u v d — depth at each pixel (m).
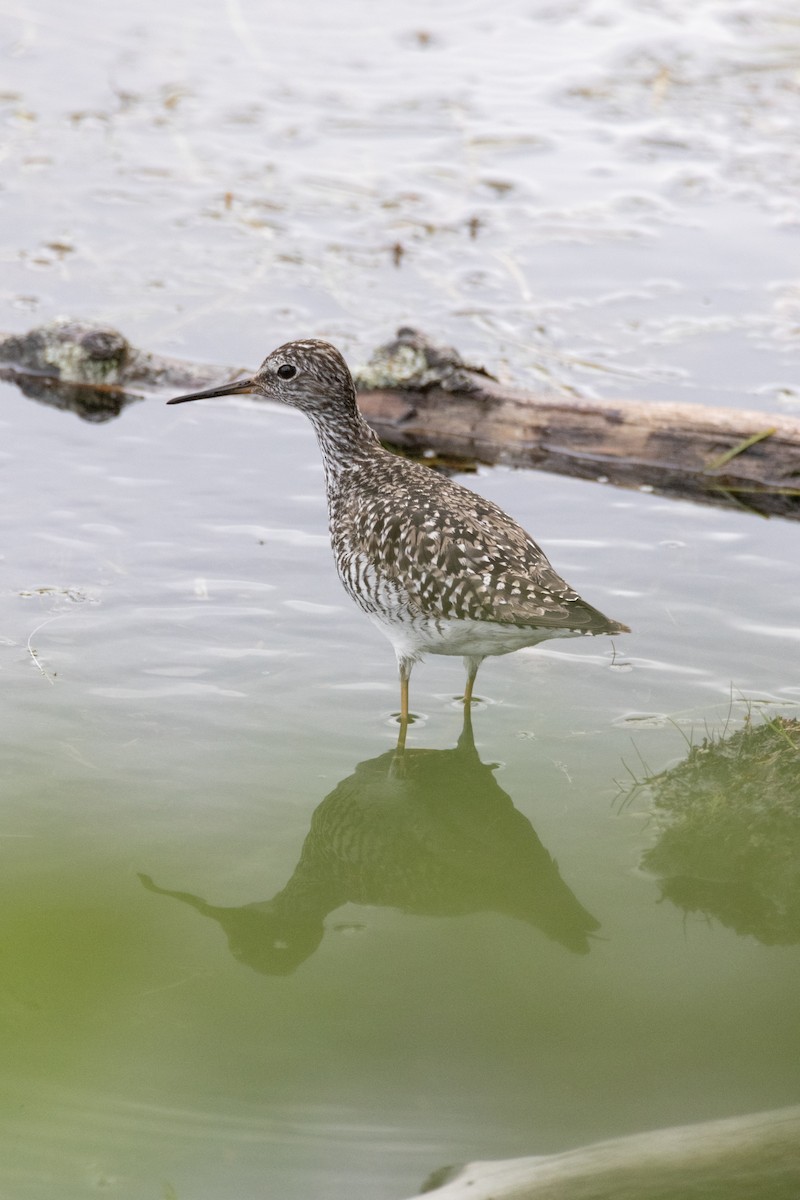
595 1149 7.38
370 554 11.01
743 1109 7.68
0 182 20.61
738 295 18.36
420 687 11.91
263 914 9.24
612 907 9.41
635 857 9.88
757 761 10.70
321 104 22.88
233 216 20.20
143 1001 8.46
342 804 10.33
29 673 11.49
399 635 11.14
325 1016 8.41
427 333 17.06
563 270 19.05
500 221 20.14
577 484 15.32
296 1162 7.30
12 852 9.59
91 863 9.56
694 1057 8.09
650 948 9.05
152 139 21.91
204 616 12.40
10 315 17.64
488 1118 7.62
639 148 21.75
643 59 24.19
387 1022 8.38
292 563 13.24
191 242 19.55
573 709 11.48
